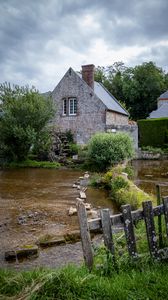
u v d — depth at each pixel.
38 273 3.54
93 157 17.39
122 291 3.11
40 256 5.25
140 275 3.45
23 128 20.50
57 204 9.39
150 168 18.98
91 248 3.65
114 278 3.44
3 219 7.66
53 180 14.54
